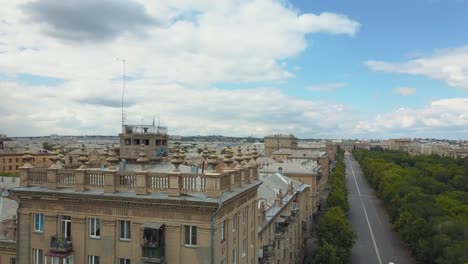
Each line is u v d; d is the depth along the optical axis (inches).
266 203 2874.0
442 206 5068.9
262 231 2407.7
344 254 3649.1
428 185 6948.8
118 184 1488.7
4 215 2284.7
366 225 5944.9
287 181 4308.6
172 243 1405.0
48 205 1540.4
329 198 5738.2
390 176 7436.0
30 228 1566.2
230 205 1537.9
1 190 2687.0
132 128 2096.5
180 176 1413.6
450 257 3383.4
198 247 1379.2
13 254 2005.4
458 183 7519.7
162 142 2108.8
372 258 4431.6
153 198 1396.4
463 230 3932.1
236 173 1640.0
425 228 4192.9
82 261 1492.4
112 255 1459.2
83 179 1502.2
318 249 3688.5
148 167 1856.5
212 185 1386.6
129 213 1449.3
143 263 1391.5
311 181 5713.6
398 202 5590.6
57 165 1588.3
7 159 7322.8
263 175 4357.8
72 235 1508.4
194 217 1385.3
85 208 1496.1
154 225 1390.3
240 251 1695.4
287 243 3260.3
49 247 1521.9
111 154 1939.0
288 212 3341.5
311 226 5413.4
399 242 5078.7
